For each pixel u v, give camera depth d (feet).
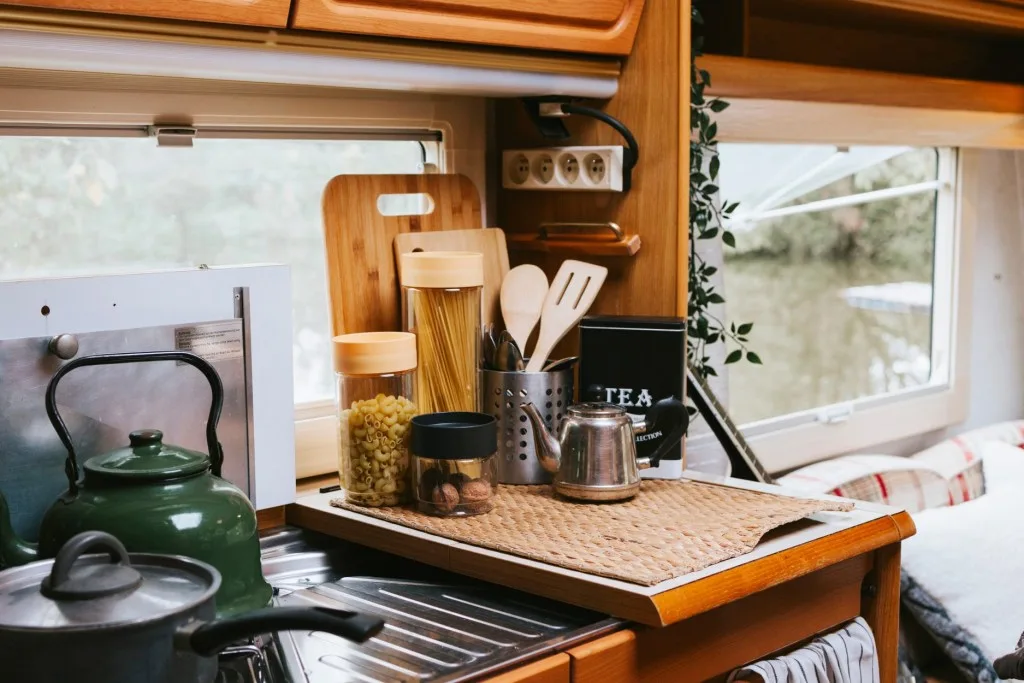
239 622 2.77
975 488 8.95
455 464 4.63
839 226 9.15
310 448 5.76
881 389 9.70
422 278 5.11
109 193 5.16
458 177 5.90
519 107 6.16
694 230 7.20
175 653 2.91
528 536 4.33
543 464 5.00
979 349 10.30
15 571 3.14
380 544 4.60
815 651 4.49
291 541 4.96
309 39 4.46
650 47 5.47
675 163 5.42
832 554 4.37
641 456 5.29
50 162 4.96
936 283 10.03
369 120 5.83
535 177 5.98
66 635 2.75
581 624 3.94
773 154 8.50
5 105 4.69
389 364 4.83
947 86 8.73
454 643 3.76
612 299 5.78
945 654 7.64
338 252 5.37
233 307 4.66
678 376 5.18
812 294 9.02
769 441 8.41
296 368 5.93
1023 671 4.96
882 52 8.87
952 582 7.17
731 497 4.87
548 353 5.40
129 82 4.92
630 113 5.59
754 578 4.01
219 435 4.65
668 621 3.67
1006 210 10.34
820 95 7.77
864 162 9.24
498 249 5.86
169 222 5.37
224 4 4.14
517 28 5.04
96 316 4.25
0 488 4.07
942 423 9.98
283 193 5.77
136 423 4.40
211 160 5.47
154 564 3.25
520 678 3.47
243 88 5.34
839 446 9.02
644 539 4.25
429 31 4.75
